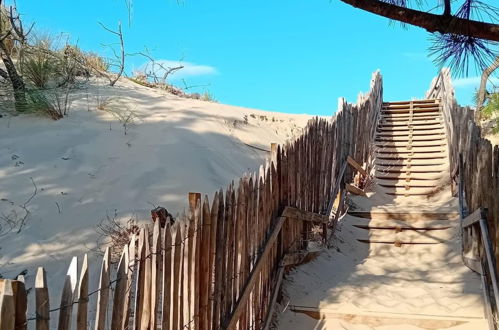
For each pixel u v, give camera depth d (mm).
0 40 7922
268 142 9297
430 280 6277
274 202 5363
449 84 12484
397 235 8062
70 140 6883
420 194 10359
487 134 11984
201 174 6668
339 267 6926
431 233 7973
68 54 9789
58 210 5328
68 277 2006
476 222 5750
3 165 6078
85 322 2127
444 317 4953
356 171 10391
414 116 14336
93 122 7617
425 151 12047
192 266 3256
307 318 5191
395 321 5000
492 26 2381
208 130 8352
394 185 10828
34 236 4891
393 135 13219
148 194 5914
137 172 6328
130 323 3607
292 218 6000
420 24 2412
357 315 5090
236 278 4125
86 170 6195
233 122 9352
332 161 8320
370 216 8734
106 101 8484
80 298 2096
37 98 7645
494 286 4461
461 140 8391
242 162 7762
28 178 5844
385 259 7406
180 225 3100
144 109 8664
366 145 11398
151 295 2715
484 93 12633
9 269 4395
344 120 9289
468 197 6699
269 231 5125
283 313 5273
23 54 8680
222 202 3801
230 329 3854
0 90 8000
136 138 7297
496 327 4629
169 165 6637
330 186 8180
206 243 3484
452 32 2402
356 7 2451
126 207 5570
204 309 3447
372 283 6148
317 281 6148
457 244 7367
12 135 6957
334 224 7914
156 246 2740
